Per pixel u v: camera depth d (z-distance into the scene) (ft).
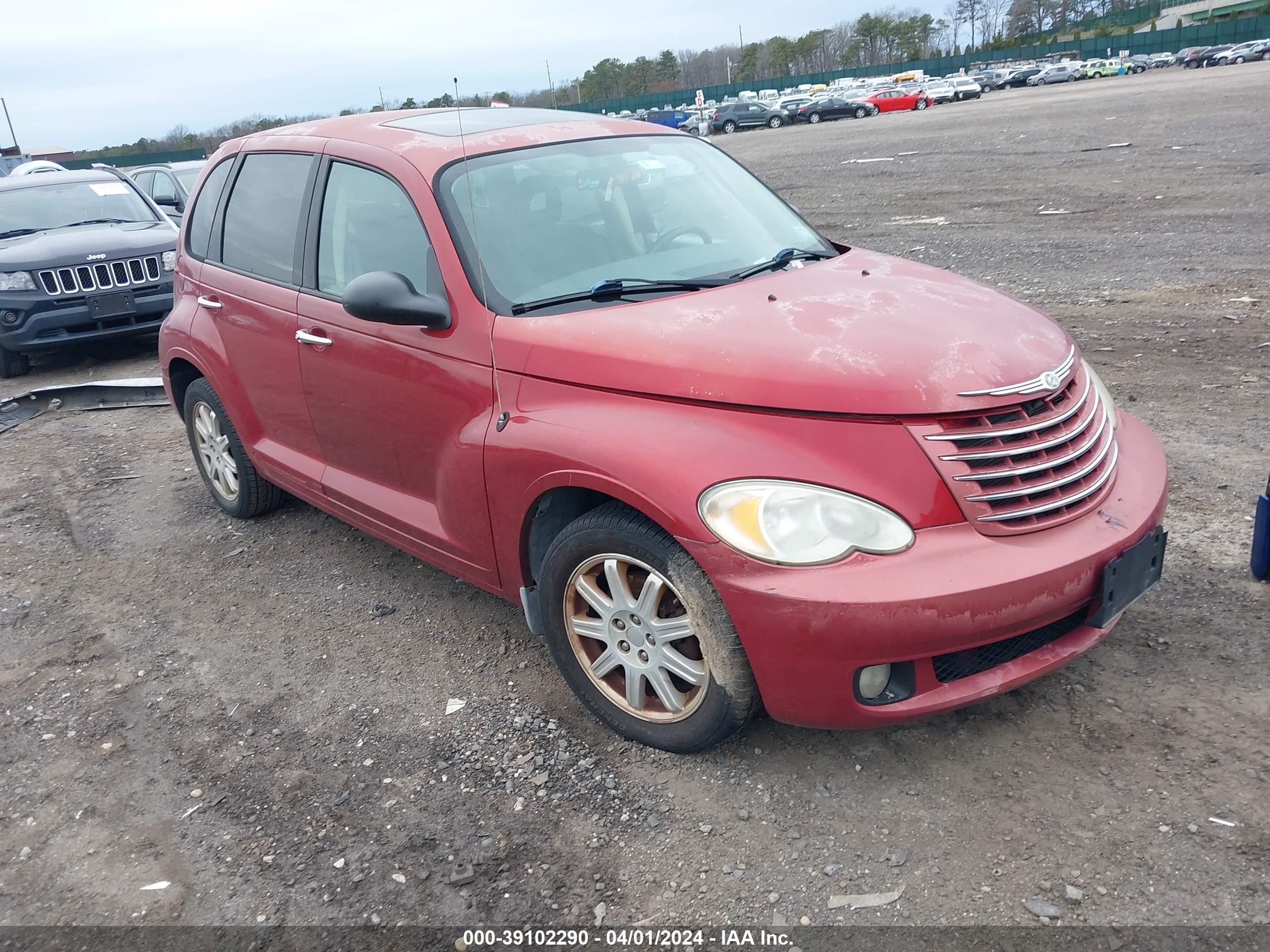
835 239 41.52
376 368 11.96
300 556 15.66
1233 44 230.68
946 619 8.11
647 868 8.63
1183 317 24.62
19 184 33.22
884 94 172.65
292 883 8.80
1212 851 8.14
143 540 16.85
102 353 32.35
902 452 8.50
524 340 10.30
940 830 8.70
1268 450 16.03
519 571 10.81
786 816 9.05
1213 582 12.20
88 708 11.93
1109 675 10.58
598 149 12.97
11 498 19.17
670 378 9.21
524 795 9.67
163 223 32.99
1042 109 112.78
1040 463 8.80
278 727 11.21
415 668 12.17
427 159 11.99
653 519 8.82
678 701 9.62
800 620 8.21
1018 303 10.83
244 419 15.30
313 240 13.25
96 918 8.61
